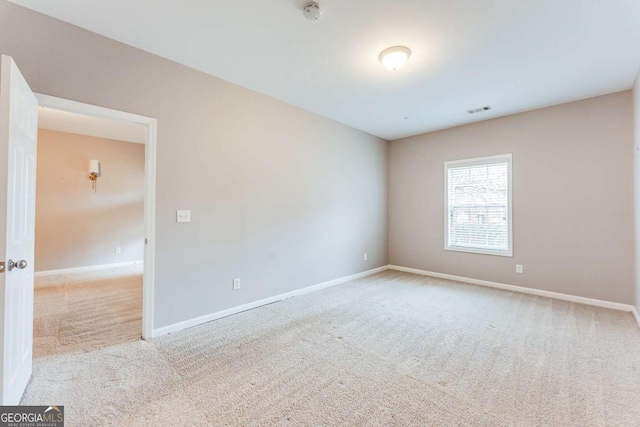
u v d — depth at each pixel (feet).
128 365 6.95
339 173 14.85
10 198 4.92
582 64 8.95
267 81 10.22
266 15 6.79
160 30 7.37
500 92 11.07
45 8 6.56
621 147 10.99
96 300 11.82
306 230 13.15
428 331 9.02
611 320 9.91
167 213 8.73
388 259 18.40
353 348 7.91
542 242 12.79
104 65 7.57
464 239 15.25
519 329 9.18
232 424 5.09
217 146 9.90
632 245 10.77
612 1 6.21
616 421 5.15
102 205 18.20
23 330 5.78
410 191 17.38
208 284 9.73
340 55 8.52
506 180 13.78
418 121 14.62
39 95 6.68
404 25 7.11
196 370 6.77
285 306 11.30
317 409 5.49
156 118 8.49
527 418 5.24
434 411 5.43
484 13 6.64
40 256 16.08
